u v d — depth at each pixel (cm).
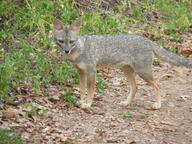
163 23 2214
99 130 1137
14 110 1179
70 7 1939
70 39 1258
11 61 1405
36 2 1798
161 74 1678
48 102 1284
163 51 1321
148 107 1326
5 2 1739
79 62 1289
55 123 1152
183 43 2014
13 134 1048
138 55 1312
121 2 2230
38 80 1393
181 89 1530
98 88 1448
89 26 1816
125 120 1220
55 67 1516
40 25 1689
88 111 1260
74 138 1071
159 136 1130
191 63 1316
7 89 1257
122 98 1410
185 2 2659
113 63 1323
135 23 2108
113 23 1878
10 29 1703
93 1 2086
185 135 1148
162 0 2473
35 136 1059
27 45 1555
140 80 1597
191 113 1309
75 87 1444
